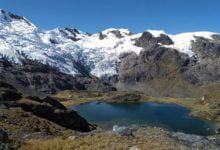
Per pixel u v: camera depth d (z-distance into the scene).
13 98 101.00
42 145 40.38
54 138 46.91
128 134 44.69
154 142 42.25
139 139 43.28
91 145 39.81
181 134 52.62
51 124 84.00
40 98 111.12
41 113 98.25
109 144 39.81
